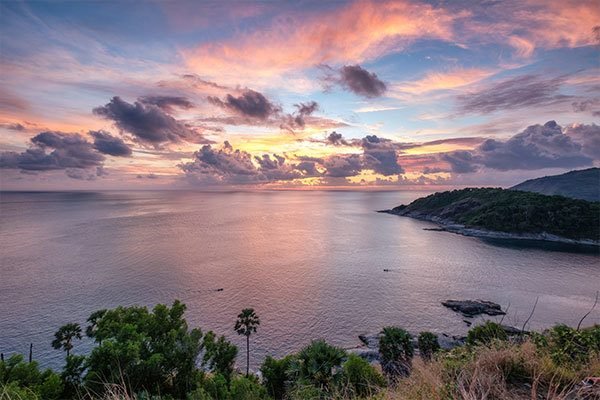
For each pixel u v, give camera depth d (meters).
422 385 4.79
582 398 4.41
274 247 151.38
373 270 112.12
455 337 58.25
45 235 174.50
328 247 152.38
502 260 125.12
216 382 22.33
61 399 19.62
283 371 29.12
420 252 140.25
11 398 7.31
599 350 6.00
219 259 126.12
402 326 68.00
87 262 116.19
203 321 70.06
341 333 65.00
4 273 101.12
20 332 63.06
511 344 6.27
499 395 4.57
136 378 20.39
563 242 158.75
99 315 33.50
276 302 81.62
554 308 77.69
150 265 114.50
